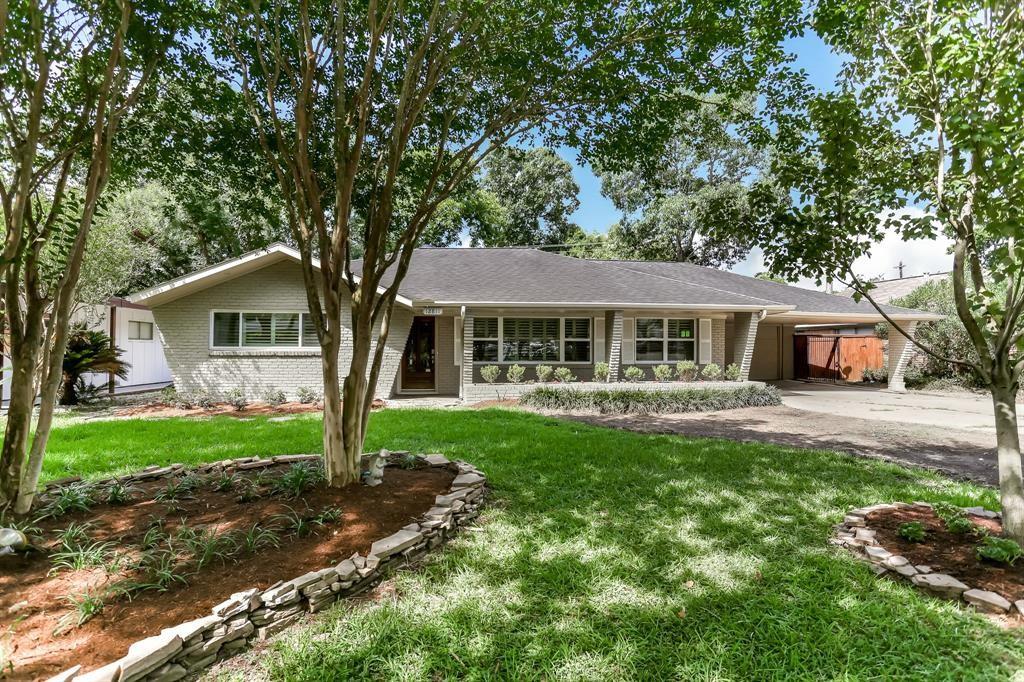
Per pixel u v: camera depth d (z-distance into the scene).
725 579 3.18
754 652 2.46
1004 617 2.72
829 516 4.29
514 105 5.10
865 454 7.05
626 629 2.64
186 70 4.61
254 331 12.59
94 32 3.83
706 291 15.10
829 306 17.45
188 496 4.34
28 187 3.36
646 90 5.18
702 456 6.41
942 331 16.75
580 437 7.63
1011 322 3.33
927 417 10.75
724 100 5.23
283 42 4.65
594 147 5.80
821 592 3.01
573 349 14.49
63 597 2.68
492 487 5.05
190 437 7.47
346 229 4.36
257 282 12.55
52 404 3.84
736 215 4.57
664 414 11.09
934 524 3.90
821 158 4.20
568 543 3.72
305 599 2.78
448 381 14.79
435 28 4.75
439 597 2.98
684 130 5.86
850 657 2.41
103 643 2.32
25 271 3.74
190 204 5.82
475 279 14.47
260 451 6.52
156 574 2.90
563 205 33.53
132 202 18.23
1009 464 3.46
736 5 4.40
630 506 4.53
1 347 6.63
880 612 2.78
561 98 5.30
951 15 2.94
